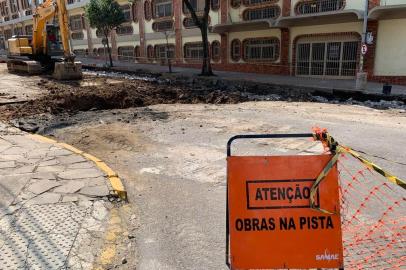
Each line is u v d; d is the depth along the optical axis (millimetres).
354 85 17281
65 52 20984
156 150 8047
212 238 4465
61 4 20344
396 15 17234
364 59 19062
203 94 15281
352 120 10414
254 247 3004
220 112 11797
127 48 35719
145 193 5824
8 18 54094
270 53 24000
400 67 17922
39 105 12648
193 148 8102
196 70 27453
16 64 25234
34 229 4445
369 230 4504
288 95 16078
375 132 8945
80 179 5973
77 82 19703
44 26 23547
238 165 3016
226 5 25391
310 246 3002
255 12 23922
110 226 4629
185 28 29156
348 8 19016
